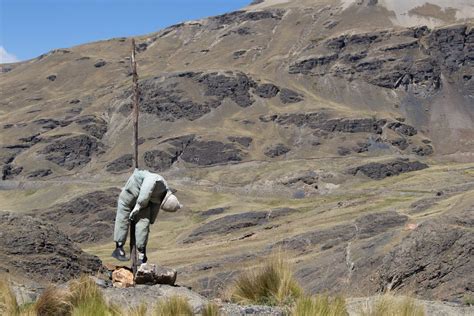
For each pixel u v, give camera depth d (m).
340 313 10.83
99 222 158.50
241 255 82.31
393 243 48.31
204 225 135.00
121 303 12.20
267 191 195.75
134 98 14.25
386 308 10.98
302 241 84.44
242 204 166.25
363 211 112.94
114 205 169.38
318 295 11.38
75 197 173.25
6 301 12.20
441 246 35.59
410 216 80.69
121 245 13.63
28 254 37.66
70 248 41.72
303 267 56.62
